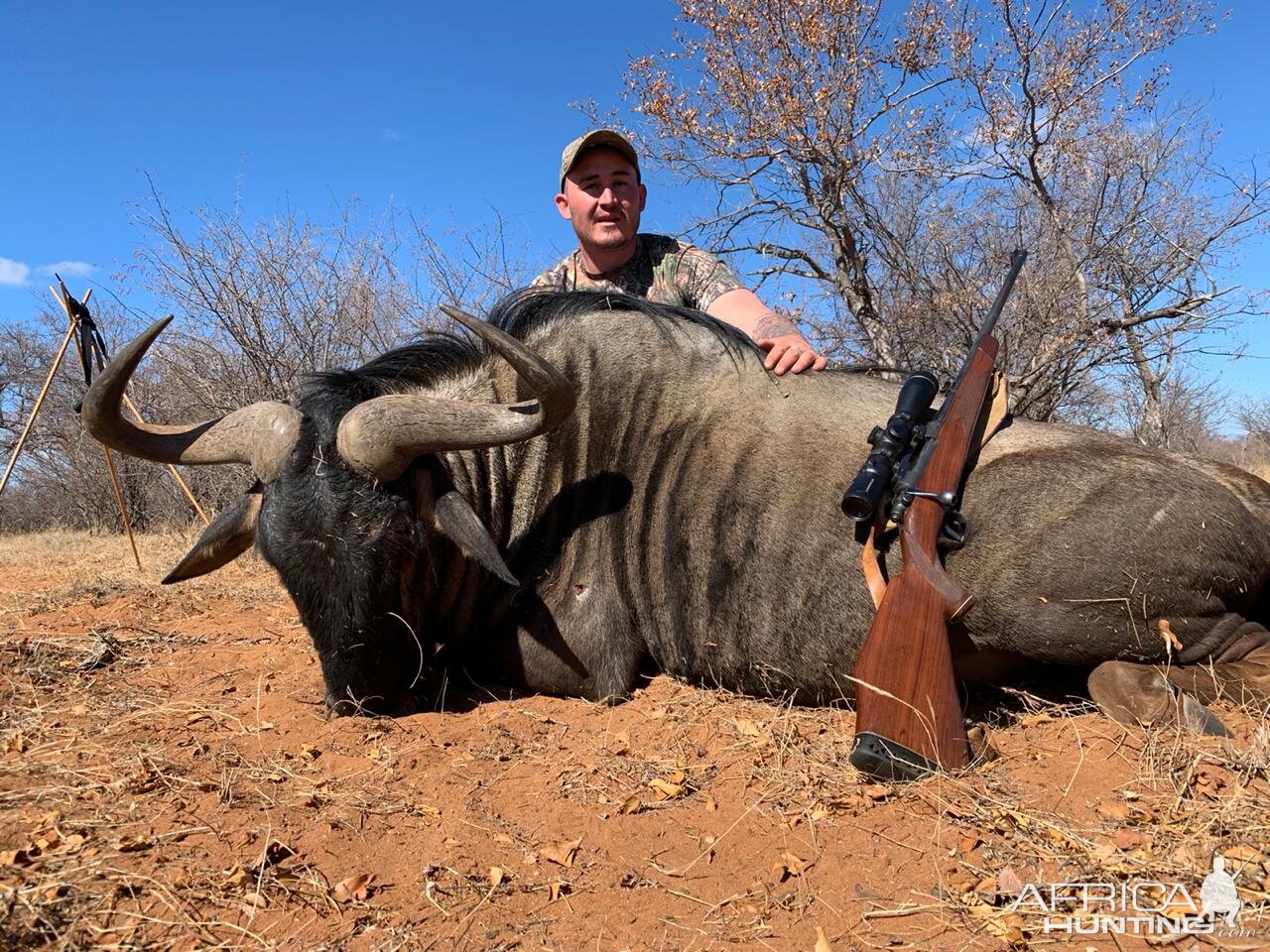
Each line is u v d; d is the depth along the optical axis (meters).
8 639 4.46
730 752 3.04
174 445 3.54
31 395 19.17
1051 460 3.26
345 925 2.11
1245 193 9.52
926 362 9.98
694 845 2.47
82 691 3.80
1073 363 9.38
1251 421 21.31
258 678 3.99
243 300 8.97
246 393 9.09
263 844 2.44
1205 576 3.12
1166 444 10.92
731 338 3.77
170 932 2.07
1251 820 2.38
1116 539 3.11
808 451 3.45
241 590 6.09
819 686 3.44
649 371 3.74
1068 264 9.71
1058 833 2.39
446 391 3.76
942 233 10.70
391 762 2.98
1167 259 10.00
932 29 10.19
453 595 3.65
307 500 3.24
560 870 2.36
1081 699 3.30
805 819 2.56
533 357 3.03
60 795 2.70
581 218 4.88
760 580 3.43
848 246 10.26
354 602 3.25
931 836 2.44
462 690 3.85
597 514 3.66
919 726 2.70
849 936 2.06
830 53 10.18
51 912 2.10
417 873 2.34
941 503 2.94
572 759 3.01
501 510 3.72
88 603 5.80
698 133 10.83
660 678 3.74
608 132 4.69
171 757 3.00
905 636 2.77
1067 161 10.70
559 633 3.62
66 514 15.86
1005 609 3.19
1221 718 2.96
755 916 2.15
